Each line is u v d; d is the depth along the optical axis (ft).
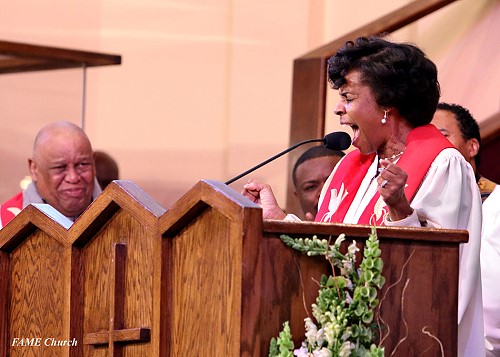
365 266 11.51
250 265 10.76
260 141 36.29
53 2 38.06
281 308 11.18
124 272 12.33
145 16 37.96
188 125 37.32
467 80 31.58
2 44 26.94
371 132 16.21
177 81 37.55
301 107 28.68
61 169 26.35
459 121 23.44
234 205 10.79
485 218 21.88
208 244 11.27
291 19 36.27
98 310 12.75
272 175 36.09
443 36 32.19
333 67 16.29
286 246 11.23
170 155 37.42
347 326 11.44
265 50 36.60
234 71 36.99
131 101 37.83
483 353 15.55
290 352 10.87
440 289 12.39
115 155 37.73
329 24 35.81
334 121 32.09
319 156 26.37
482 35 31.42
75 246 12.97
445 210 15.37
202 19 37.47
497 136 29.84
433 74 16.15
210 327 11.16
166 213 11.60
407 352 12.14
